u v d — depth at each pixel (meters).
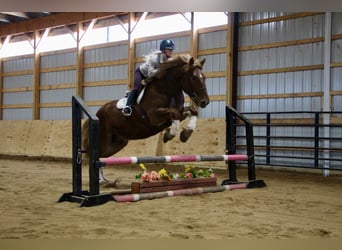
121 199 5.33
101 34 14.47
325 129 9.89
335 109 9.92
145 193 5.68
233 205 5.32
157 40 12.92
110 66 14.11
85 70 14.77
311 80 10.34
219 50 11.78
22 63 16.72
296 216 4.73
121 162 5.43
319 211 5.06
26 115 16.59
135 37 13.37
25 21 16.05
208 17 12.09
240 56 11.54
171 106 6.01
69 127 14.29
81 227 4.00
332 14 10.01
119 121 6.44
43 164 12.05
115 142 7.07
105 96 14.24
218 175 9.79
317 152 9.77
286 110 10.71
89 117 5.21
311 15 10.37
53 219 4.36
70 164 12.12
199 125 11.66
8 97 17.28
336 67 9.92
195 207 5.11
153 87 6.00
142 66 6.15
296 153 10.43
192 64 5.78
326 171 9.82
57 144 14.34
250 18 11.38
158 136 12.13
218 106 11.83
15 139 15.66
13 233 3.73
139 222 4.26
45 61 15.99
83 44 14.78
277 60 10.90
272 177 9.39
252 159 7.14
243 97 11.42
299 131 10.41
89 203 5.08
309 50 10.39
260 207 5.22
